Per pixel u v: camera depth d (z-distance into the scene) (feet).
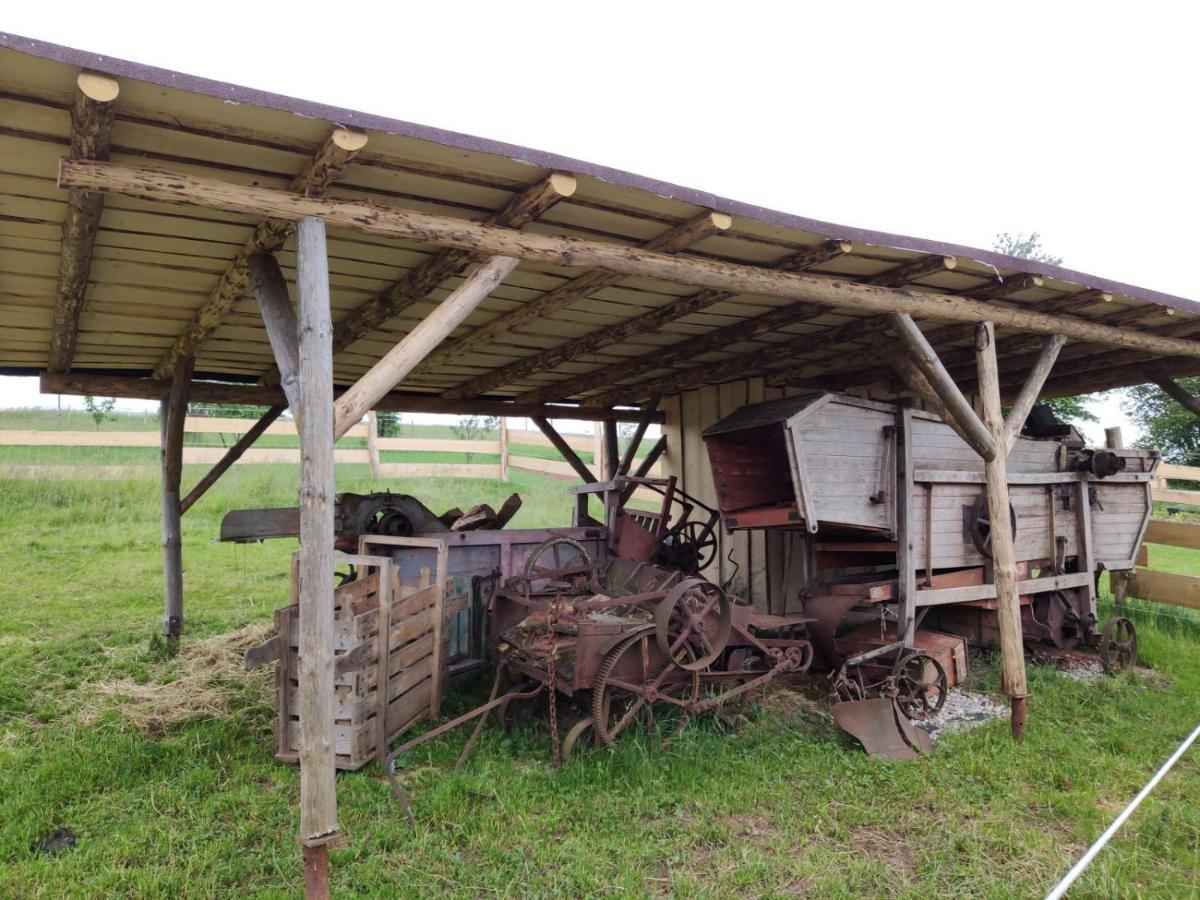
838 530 19.83
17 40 7.14
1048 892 10.41
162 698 17.65
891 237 13.69
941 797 13.33
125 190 9.15
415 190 11.12
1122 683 19.84
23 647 21.53
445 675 17.87
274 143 9.41
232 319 17.79
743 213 11.96
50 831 11.82
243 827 11.76
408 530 21.09
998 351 24.36
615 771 13.94
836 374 28.19
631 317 19.04
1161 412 76.18
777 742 15.69
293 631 14.65
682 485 30.30
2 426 63.41
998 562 17.08
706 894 10.20
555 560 19.89
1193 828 12.26
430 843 11.44
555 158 10.16
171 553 22.54
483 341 20.35
